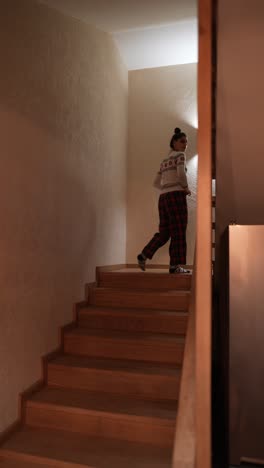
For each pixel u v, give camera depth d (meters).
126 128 4.32
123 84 4.20
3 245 2.10
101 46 3.48
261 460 1.18
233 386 1.21
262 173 1.79
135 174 4.31
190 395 1.25
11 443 2.07
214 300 2.11
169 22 3.12
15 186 2.21
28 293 2.35
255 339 1.21
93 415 2.16
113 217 3.86
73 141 2.95
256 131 1.65
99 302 3.15
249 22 1.38
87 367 2.45
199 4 1.11
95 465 1.86
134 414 2.10
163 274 3.14
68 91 2.87
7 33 2.13
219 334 2.02
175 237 3.24
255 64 1.48
